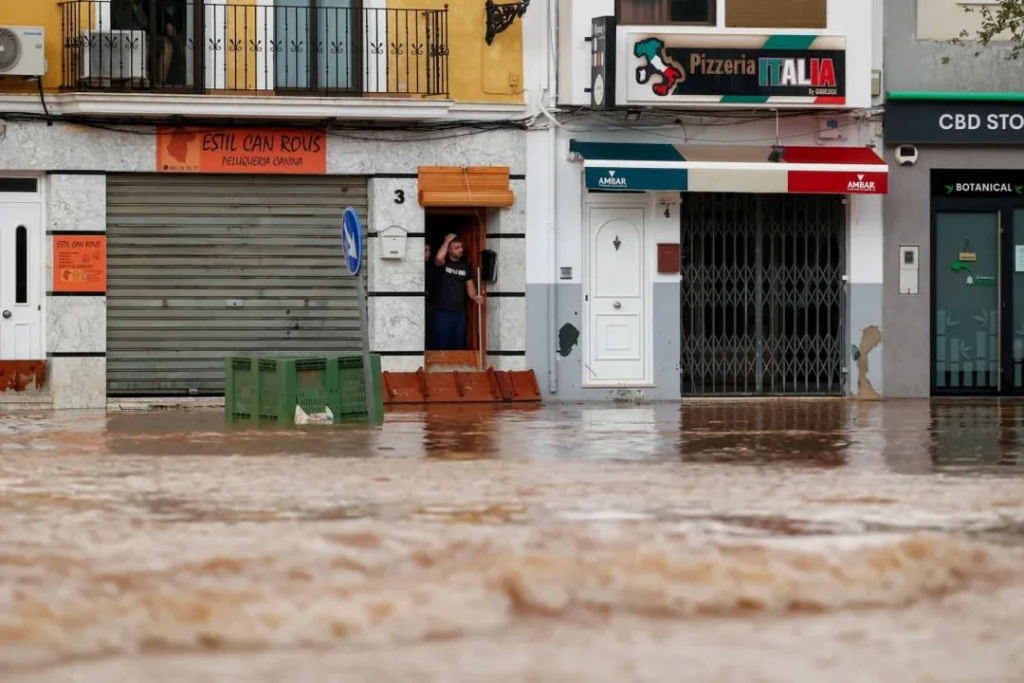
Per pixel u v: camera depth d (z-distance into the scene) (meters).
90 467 14.31
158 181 24.59
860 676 6.01
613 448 16.59
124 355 24.56
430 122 25.11
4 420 21.67
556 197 25.53
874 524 10.17
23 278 24.53
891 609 7.54
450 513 10.71
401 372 25.08
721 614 7.38
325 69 24.84
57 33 24.20
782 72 25.55
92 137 24.28
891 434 18.80
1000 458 15.59
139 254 24.56
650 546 8.75
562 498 11.66
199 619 6.91
